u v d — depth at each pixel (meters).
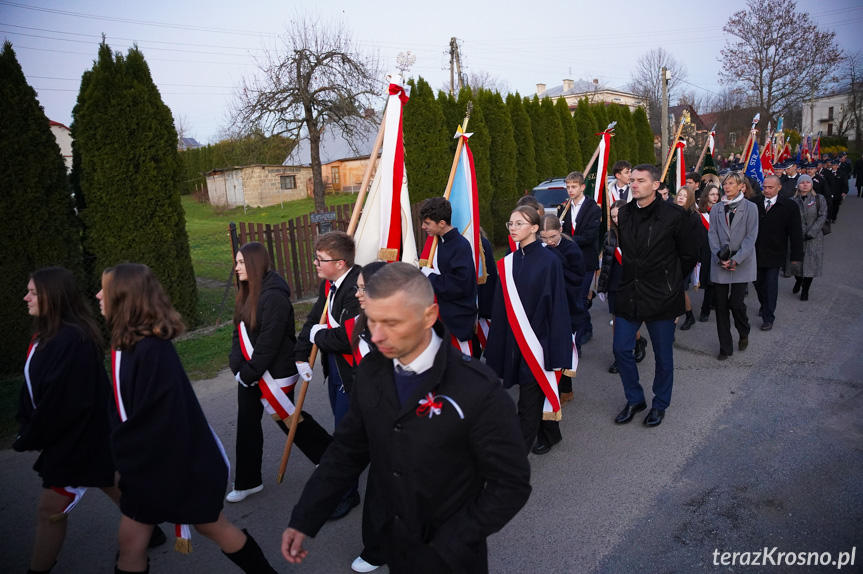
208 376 5.87
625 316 4.25
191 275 7.55
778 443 3.94
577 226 6.09
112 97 6.64
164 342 2.29
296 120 18.77
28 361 2.54
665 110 19.14
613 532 3.11
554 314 3.59
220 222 25.97
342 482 1.94
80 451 2.55
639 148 22.81
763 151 16.08
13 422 4.93
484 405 1.66
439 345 1.74
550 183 13.22
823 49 29.92
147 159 6.89
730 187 5.49
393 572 1.83
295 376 3.46
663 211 4.01
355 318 2.95
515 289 3.66
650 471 3.70
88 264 6.85
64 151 28.61
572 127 17.55
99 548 3.22
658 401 4.31
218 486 2.40
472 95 13.89
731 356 5.77
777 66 30.81
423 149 11.76
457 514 1.69
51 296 2.52
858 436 3.95
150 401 2.21
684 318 7.46
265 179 32.59
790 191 11.59
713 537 3.01
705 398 4.78
